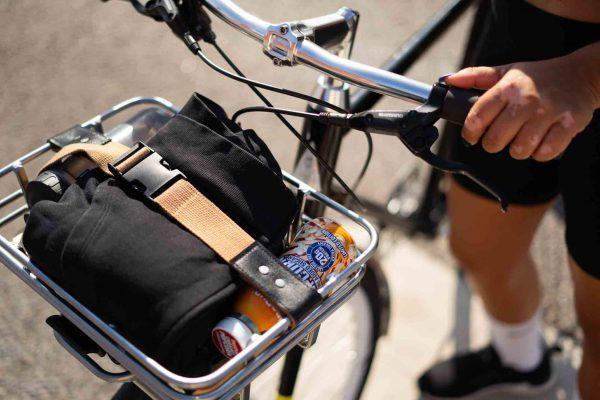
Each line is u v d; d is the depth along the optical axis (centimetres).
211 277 82
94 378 189
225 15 102
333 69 96
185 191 88
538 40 129
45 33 295
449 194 168
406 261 234
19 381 185
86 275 82
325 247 95
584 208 132
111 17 309
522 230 161
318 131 121
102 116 113
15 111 258
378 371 205
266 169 91
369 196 249
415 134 89
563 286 231
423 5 330
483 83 92
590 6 119
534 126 87
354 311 173
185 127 93
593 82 92
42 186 95
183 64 288
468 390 198
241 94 277
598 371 147
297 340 89
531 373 197
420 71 294
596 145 124
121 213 85
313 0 324
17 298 204
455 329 216
